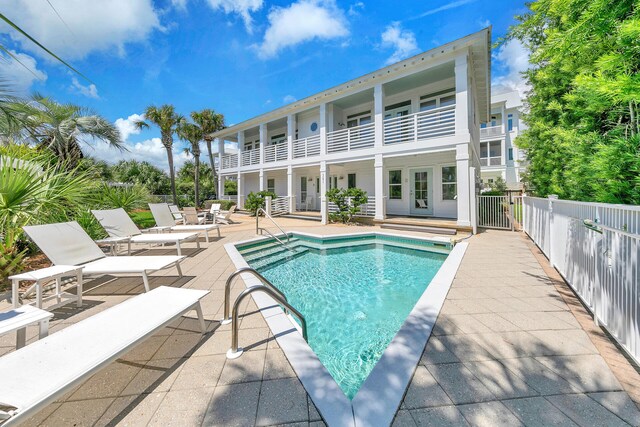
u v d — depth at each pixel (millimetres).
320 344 3293
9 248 4051
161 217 8359
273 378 2105
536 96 7789
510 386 1978
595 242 2875
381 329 3629
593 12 2084
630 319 2238
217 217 13000
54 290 4098
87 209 6688
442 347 2445
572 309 3186
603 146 3102
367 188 14539
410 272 5980
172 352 2451
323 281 5434
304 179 18078
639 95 1951
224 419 1747
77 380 1638
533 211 6973
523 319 2951
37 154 6570
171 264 3959
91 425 1733
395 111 12914
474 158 11672
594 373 2098
